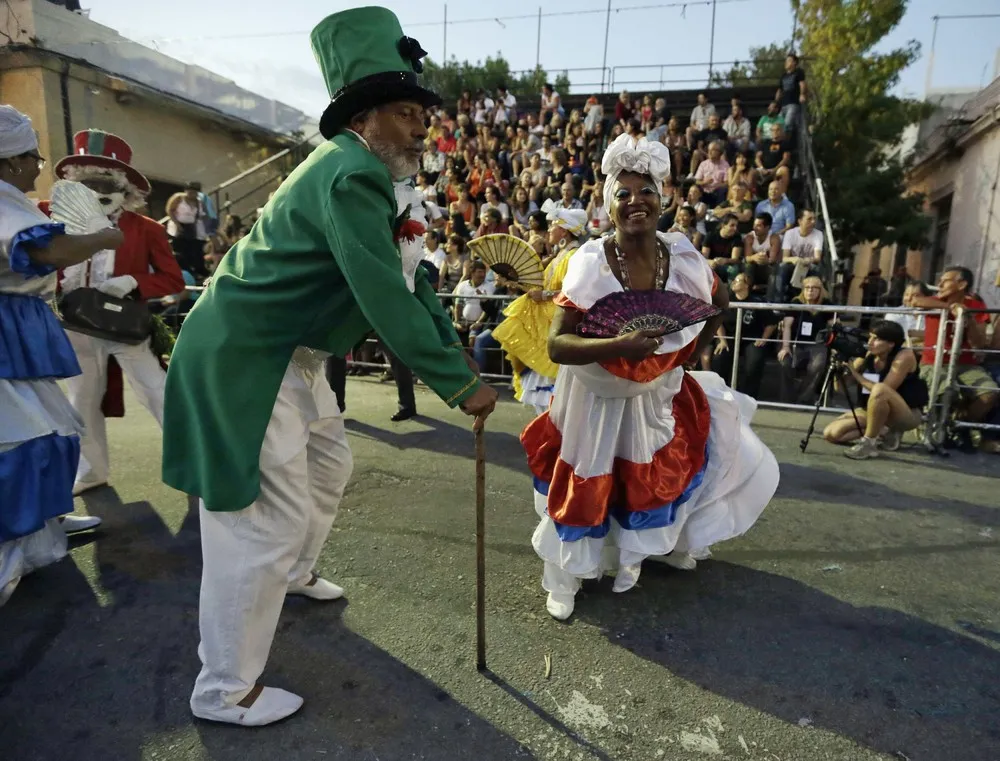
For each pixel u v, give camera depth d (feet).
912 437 18.31
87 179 11.53
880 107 53.78
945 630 8.47
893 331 16.49
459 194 37.50
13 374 8.54
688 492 8.92
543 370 14.83
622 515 8.63
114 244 8.31
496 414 20.08
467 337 25.64
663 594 9.34
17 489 8.55
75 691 7.17
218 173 47.37
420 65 6.77
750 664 7.73
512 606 8.97
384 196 6.15
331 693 7.15
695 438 9.02
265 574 6.46
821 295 22.20
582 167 38.34
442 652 7.91
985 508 12.68
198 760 6.21
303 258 6.17
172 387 6.31
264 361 6.21
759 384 22.65
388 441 16.94
